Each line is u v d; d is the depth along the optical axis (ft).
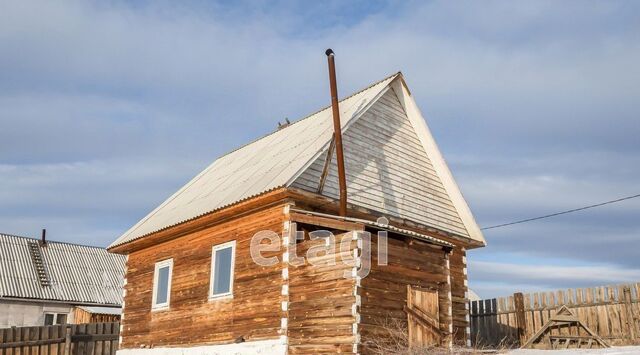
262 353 49.11
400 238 49.96
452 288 63.67
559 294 64.69
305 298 47.80
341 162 53.78
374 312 45.52
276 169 56.18
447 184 69.15
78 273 122.83
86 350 74.18
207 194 65.57
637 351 44.34
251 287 52.29
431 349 46.14
